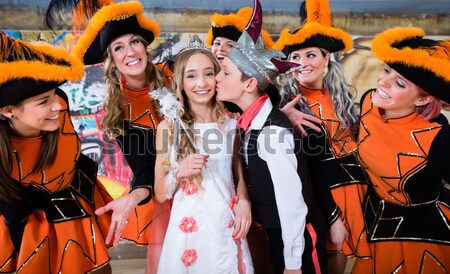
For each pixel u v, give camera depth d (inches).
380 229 63.0
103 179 114.5
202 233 59.2
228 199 61.2
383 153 60.2
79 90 113.0
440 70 52.0
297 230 56.5
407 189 59.7
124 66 69.4
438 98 54.1
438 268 58.7
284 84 73.2
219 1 115.5
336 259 73.6
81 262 62.7
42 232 62.1
